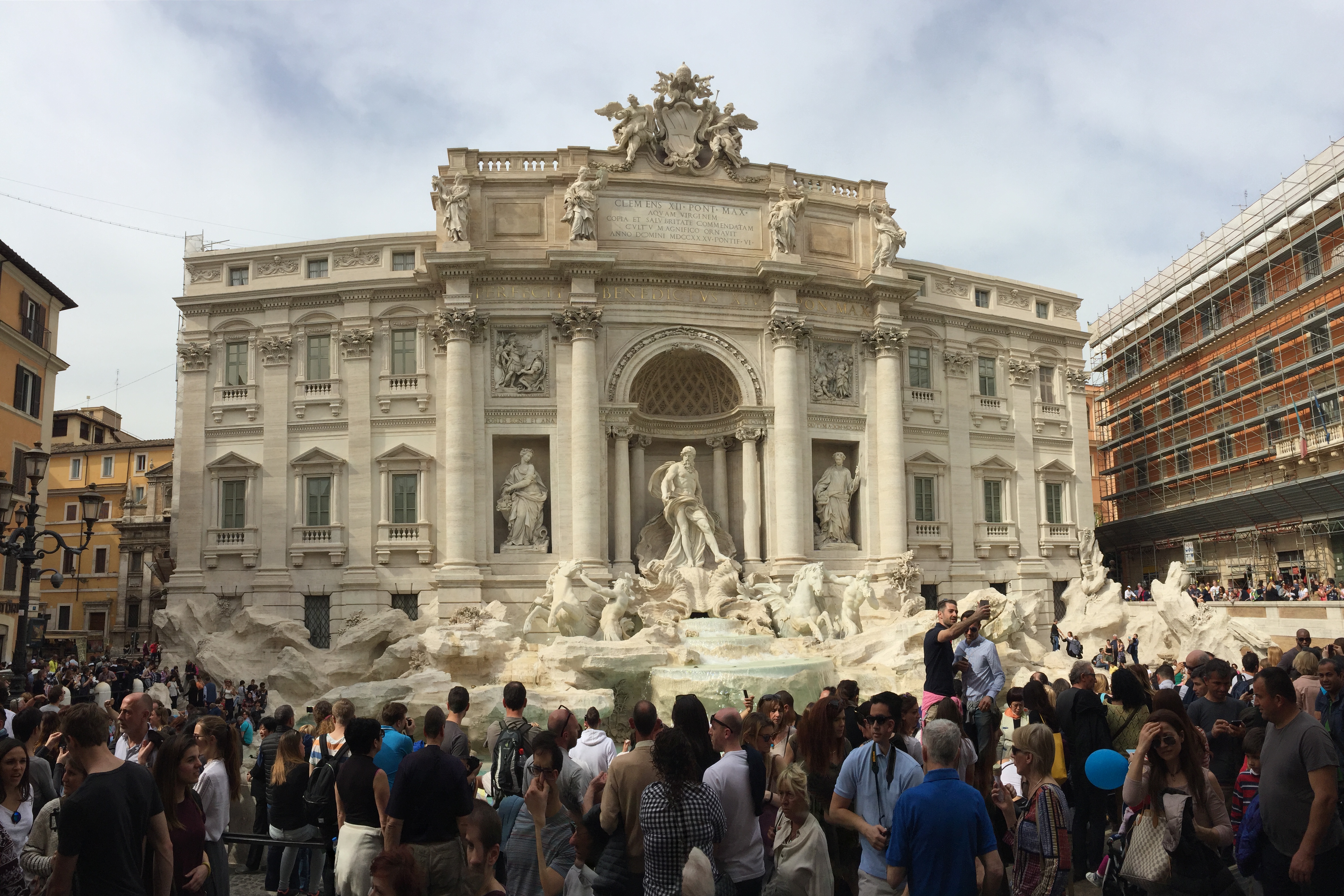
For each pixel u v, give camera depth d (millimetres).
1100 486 79812
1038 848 9695
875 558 47719
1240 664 43031
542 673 33250
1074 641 44312
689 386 49125
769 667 32656
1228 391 57656
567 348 45344
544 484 45594
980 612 13031
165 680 37344
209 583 45344
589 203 45188
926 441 51375
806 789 9664
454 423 43875
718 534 46688
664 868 8586
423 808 9844
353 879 10547
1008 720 31922
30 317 44406
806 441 47031
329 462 45531
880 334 48938
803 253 48656
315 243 47250
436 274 44531
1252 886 11867
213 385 46844
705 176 47969
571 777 11039
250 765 27016
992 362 54500
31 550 24797
